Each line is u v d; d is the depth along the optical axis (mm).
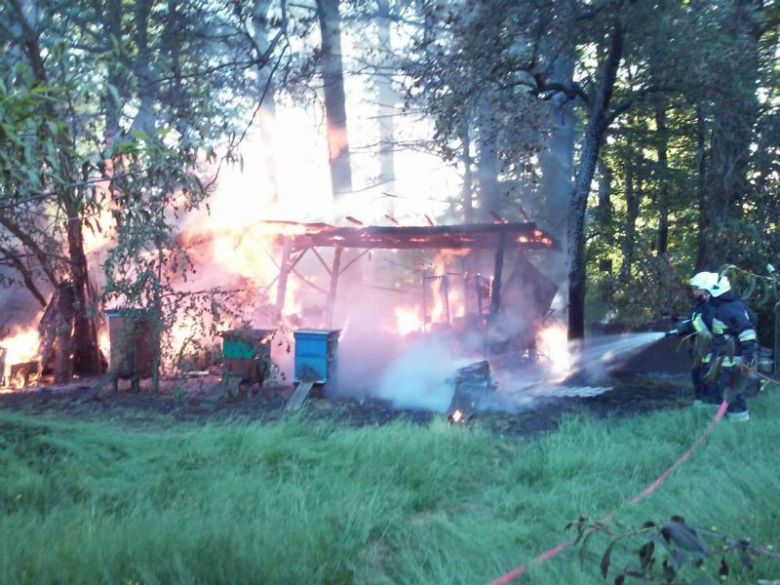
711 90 10320
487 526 4395
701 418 7090
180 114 6445
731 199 11609
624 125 14258
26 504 4785
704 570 3432
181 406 9266
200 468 5734
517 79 10695
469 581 3604
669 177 13773
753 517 4145
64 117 7254
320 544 4035
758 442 6043
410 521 4691
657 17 9773
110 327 10555
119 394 10227
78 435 6676
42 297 12734
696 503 4449
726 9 9953
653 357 11641
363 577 3816
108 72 6414
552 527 4355
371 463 5812
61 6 10562
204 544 3779
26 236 11211
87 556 3594
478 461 6172
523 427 7605
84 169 4570
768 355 10328
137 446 6402
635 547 3869
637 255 12844
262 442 6379
